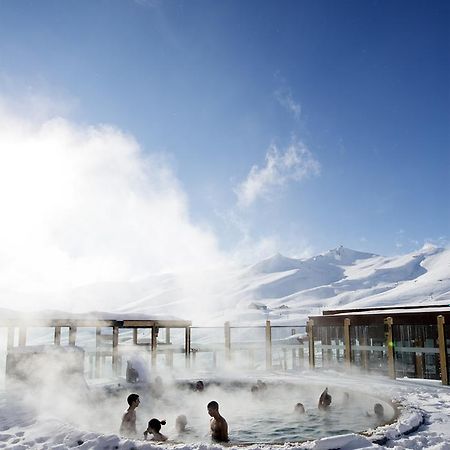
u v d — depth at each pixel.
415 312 12.20
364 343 15.80
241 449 5.18
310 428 8.96
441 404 8.34
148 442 5.55
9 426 6.93
